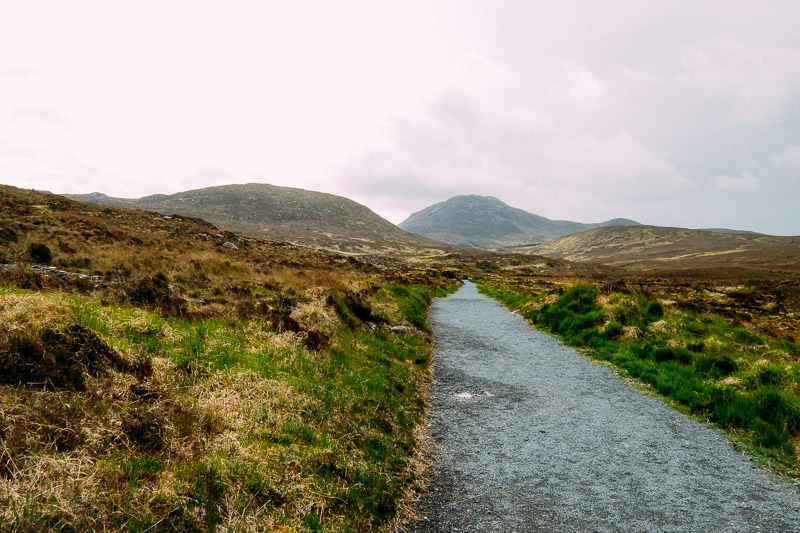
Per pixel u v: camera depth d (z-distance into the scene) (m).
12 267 10.15
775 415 7.53
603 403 8.90
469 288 50.84
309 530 3.83
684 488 5.54
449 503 5.15
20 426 3.59
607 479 5.76
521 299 27.61
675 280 64.88
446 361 12.45
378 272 42.91
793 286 39.09
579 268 128.88
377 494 4.88
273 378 6.74
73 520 2.89
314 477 4.66
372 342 11.92
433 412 8.33
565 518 4.86
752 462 6.30
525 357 13.01
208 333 7.72
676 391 9.30
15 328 4.70
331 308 12.76
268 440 5.11
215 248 32.66
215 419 5.05
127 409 4.52
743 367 10.36
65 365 4.70
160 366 5.82
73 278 10.84
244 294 13.42
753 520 4.86
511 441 6.98
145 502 3.37
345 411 6.68
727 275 72.44
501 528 4.66
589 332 14.89
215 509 3.62
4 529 2.64
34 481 3.12
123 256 17.19
